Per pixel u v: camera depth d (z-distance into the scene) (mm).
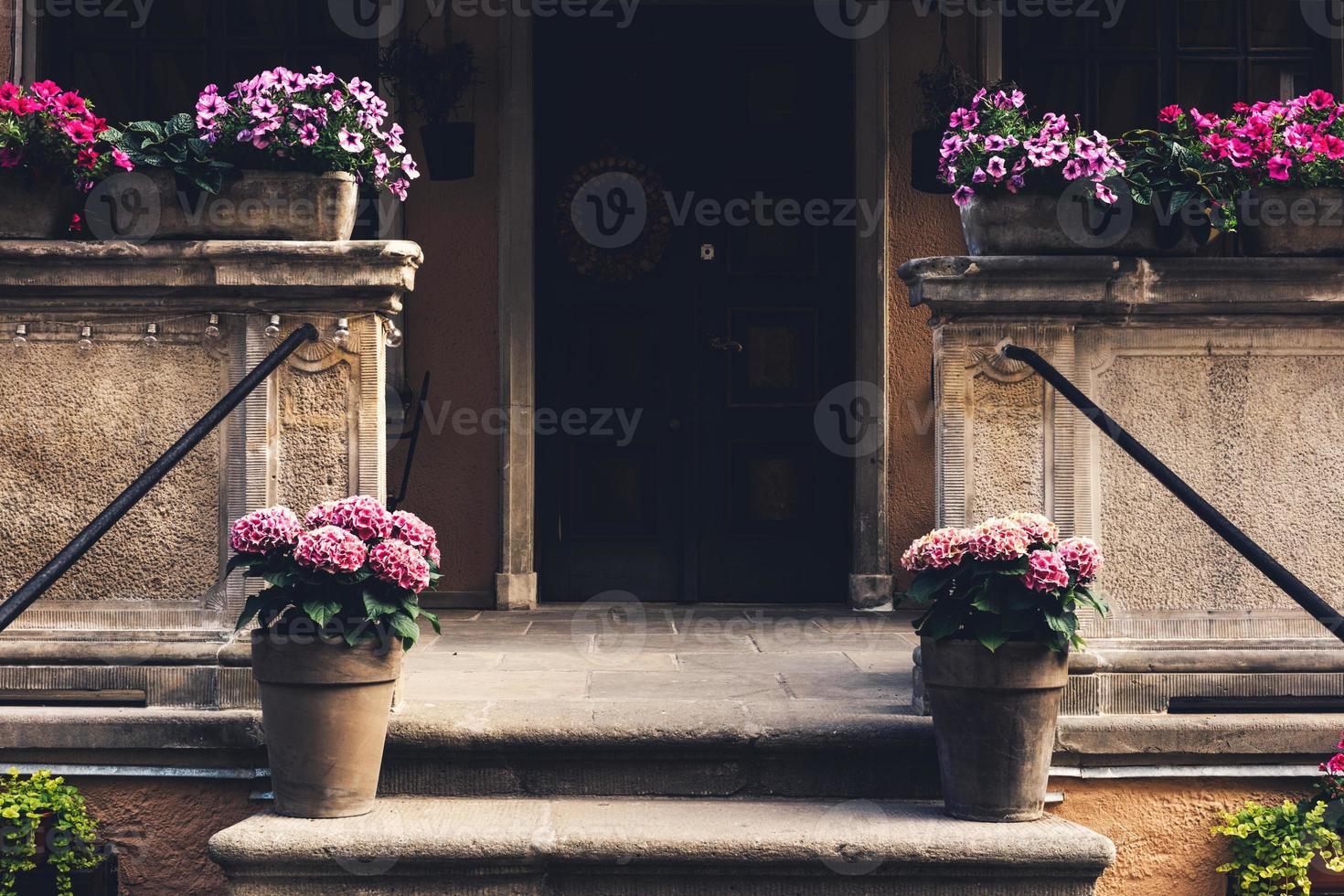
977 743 3041
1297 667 3430
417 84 5516
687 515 5879
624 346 5883
